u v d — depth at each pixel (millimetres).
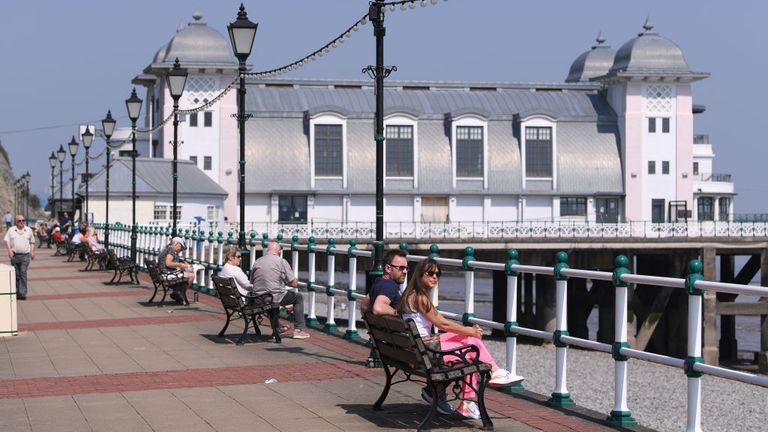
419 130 102938
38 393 13039
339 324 34719
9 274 19328
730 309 52344
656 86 104812
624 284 10828
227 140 98312
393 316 11664
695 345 9617
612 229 80938
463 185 102500
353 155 101188
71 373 14727
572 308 60250
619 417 10938
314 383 13797
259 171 98875
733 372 9102
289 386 13555
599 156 105062
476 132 103125
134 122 41812
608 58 129375
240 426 10984
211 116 98125
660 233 80875
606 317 57656
